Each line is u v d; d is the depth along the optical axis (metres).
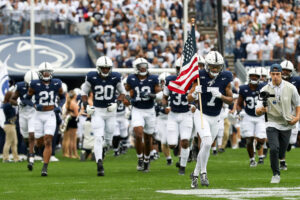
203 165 24.47
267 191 23.28
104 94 30.89
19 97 39.97
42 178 29.36
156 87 32.53
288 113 26.27
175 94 31.42
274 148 26.09
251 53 65.56
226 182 26.80
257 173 31.62
